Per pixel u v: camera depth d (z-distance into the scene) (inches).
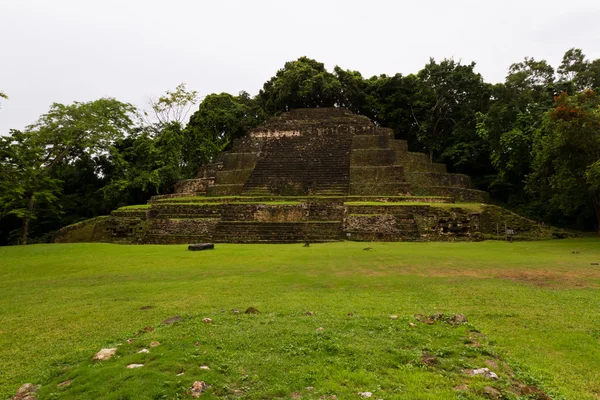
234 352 188.7
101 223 1040.8
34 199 1022.4
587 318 260.5
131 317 279.6
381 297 326.3
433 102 1546.5
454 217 820.0
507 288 355.6
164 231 926.4
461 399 150.1
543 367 188.7
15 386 174.6
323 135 1396.4
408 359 186.1
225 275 442.0
